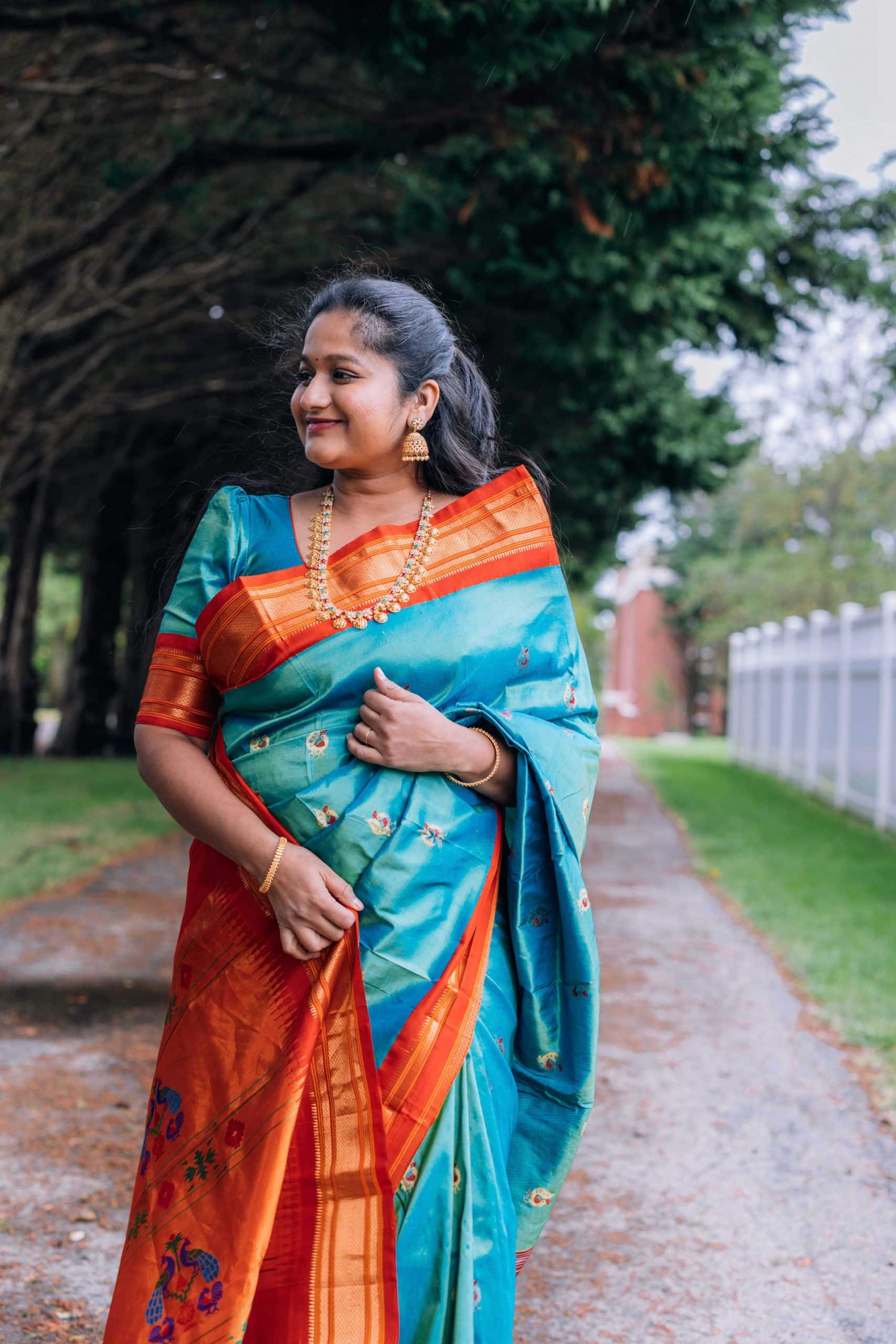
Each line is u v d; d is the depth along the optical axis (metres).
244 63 8.34
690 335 9.30
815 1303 2.87
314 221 10.36
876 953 6.50
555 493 11.30
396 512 1.93
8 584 18.97
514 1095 1.92
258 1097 1.73
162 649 1.91
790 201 10.28
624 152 6.55
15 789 13.40
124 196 8.98
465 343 2.20
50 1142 3.67
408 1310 1.74
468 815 1.84
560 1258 3.09
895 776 12.66
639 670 46.03
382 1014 1.75
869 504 35.41
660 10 6.14
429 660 1.81
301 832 1.78
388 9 5.94
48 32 7.84
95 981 5.63
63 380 13.02
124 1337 1.69
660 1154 3.78
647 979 6.06
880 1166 3.71
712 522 44.47
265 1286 1.71
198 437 16.34
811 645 17.52
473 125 7.11
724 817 13.27
